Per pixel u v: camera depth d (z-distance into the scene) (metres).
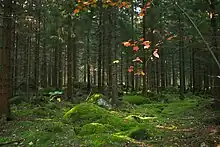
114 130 9.73
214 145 7.58
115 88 18.08
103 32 22.22
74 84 30.00
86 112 11.66
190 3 11.34
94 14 21.94
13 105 16.66
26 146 8.05
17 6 13.04
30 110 13.77
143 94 23.47
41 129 9.56
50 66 35.94
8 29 11.18
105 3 4.83
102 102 16.16
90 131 9.35
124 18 24.39
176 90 34.56
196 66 31.06
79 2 4.80
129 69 5.11
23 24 17.59
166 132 9.84
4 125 10.32
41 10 20.67
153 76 32.34
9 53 11.19
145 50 5.31
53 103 17.41
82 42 32.06
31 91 24.45
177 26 13.78
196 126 10.49
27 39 23.53
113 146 7.89
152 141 8.48
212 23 10.17
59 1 18.59
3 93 10.98
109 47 20.23
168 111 16.06
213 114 12.24
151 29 20.95
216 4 10.54
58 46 28.64
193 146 7.70
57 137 8.66
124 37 22.59
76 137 8.77
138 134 8.95
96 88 28.77
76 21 20.52
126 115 13.70
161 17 20.28
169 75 50.09
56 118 12.02
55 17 21.55
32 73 29.27
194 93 29.94
